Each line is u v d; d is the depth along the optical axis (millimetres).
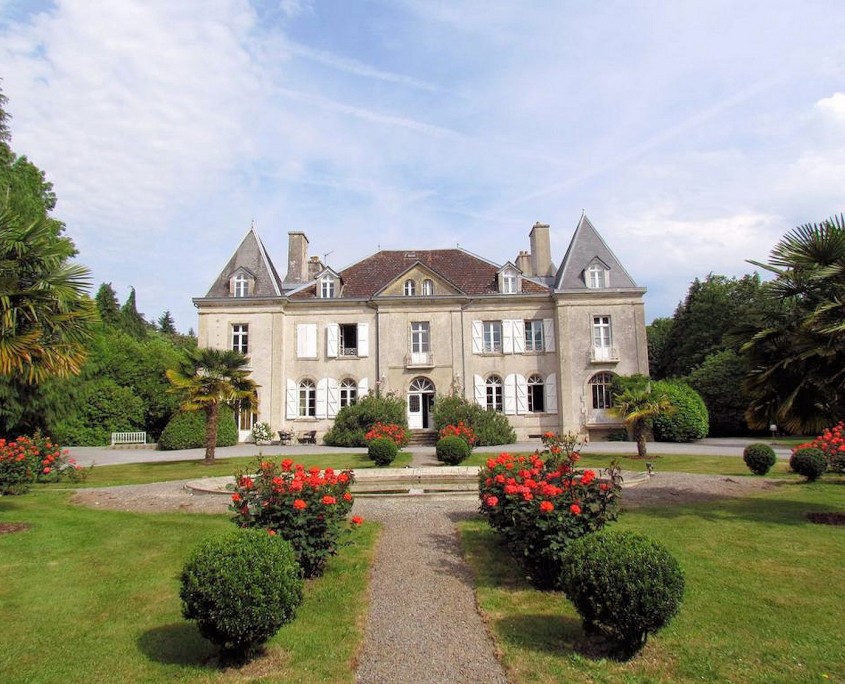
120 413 32969
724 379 34406
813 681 4906
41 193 27594
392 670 5250
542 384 31250
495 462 8578
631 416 20516
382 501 12516
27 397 21391
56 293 10531
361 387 31203
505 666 5281
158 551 8859
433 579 7664
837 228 9812
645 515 10773
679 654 5391
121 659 5457
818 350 9414
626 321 30594
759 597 6738
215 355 21422
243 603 4910
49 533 9836
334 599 6918
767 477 15406
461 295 31422
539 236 36156
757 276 40156
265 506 7148
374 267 34469
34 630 6098
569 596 5520
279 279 34250
